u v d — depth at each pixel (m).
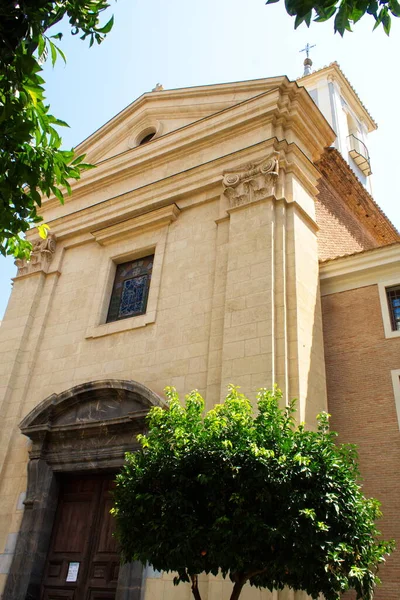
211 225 13.96
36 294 16.20
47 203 18.28
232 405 7.90
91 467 11.91
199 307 12.74
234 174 13.90
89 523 11.68
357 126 27.48
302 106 14.77
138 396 11.73
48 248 16.92
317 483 7.01
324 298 13.32
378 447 10.82
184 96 17.44
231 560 6.61
